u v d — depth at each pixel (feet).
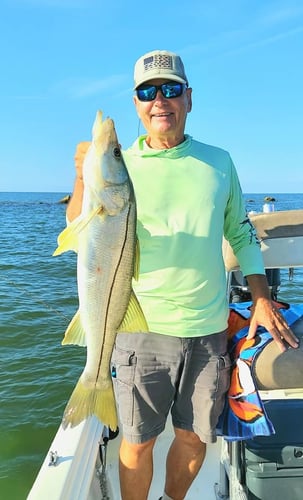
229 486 9.45
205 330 8.00
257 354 7.88
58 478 7.34
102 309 7.08
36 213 176.65
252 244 8.88
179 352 7.97
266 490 8.15
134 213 7.11
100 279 6.98
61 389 20.67
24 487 14.85
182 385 8.21
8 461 16.06
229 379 8.32
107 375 7.33
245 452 8.28
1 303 33.83
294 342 7.94
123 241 7.02
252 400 7.72
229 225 8.93
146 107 7.95
